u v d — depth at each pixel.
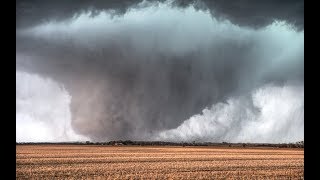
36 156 71.94
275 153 101.69
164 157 73.44
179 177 34.53
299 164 53.97
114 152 98.69
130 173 38.81
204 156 79.19
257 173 38.75
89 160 60.97
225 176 35.50
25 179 32.78
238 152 108.31
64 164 51.47
